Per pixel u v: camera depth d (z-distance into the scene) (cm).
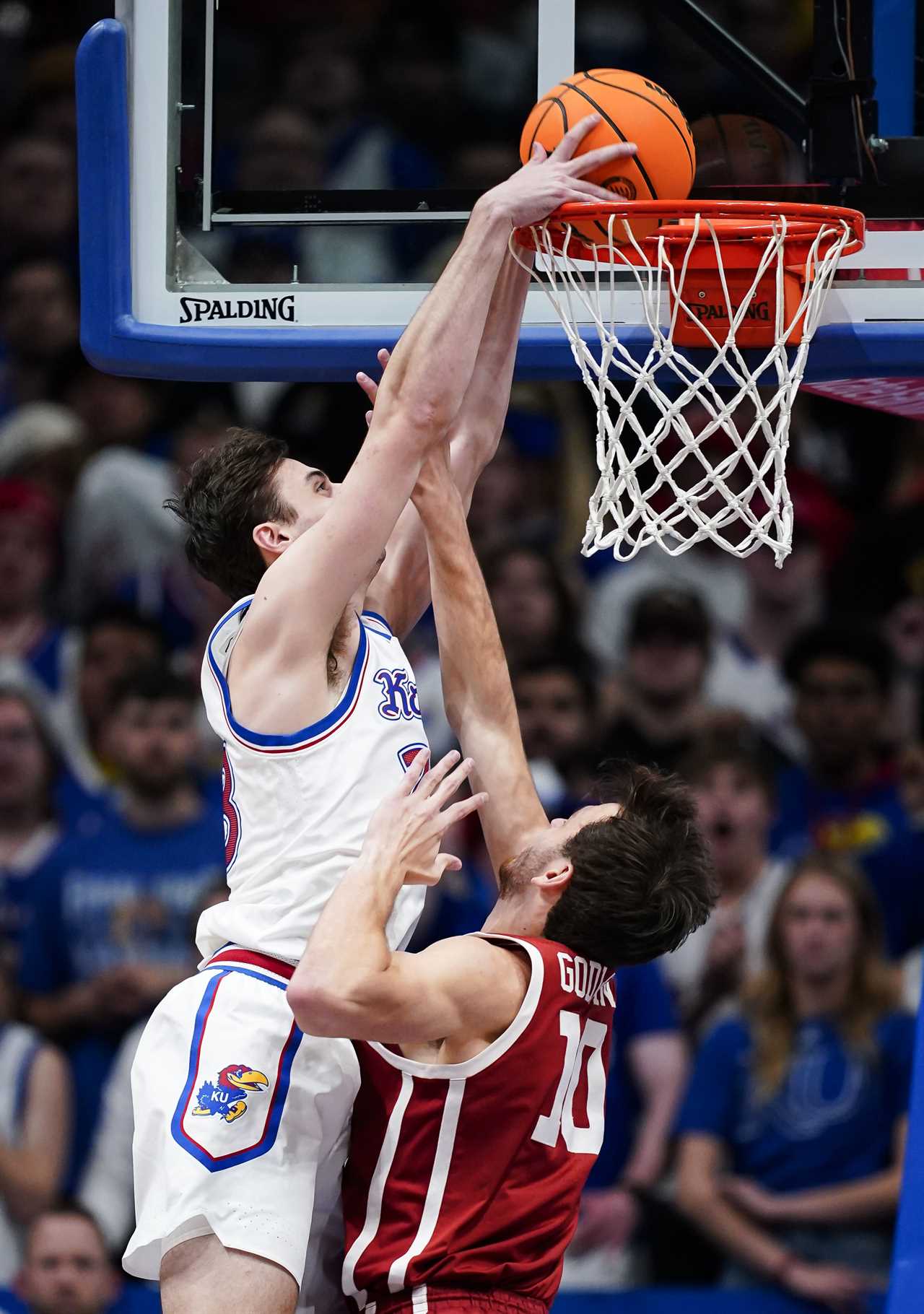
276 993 857
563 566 2031
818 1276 1664
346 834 862
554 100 950
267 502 926
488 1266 834
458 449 978
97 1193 1738
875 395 1187
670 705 1933
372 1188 851
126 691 1872
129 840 1855
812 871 1781
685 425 977
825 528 2030
